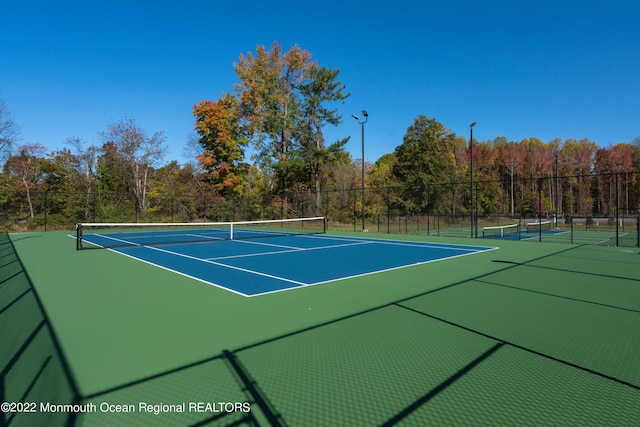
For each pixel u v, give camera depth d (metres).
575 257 11.37
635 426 2.50
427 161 42.19
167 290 6.91
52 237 20.16
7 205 32.41
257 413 2.70
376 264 10.08
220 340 4.21
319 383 3.16
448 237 19.88
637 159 54.03
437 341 4.16
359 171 46.59
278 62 35.84
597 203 51.62
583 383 3.13
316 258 11.38
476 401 2.85
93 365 3.54
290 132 37.25
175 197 34.38
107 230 27.39
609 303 5.83
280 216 34.06
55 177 37.66
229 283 7.54
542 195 52.62
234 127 38.31
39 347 4.07
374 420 2.61
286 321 4.94
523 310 5.44
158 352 3.86
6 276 8.46
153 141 35.16
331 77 36.44
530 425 2.53
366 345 4.04
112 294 6.59
